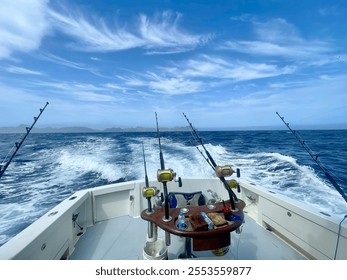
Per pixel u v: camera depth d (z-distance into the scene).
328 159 7.05
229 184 1.38
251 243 1.79
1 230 2.97
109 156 7.76
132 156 7.62
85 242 1.84
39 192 4.42
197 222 1.09
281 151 8.90
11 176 5.56
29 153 8.98
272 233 1.94
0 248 1.07
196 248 1.08
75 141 13.51
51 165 6.75
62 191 4.48
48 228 1.33
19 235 1.21
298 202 1.71
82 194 2.00
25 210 3.59
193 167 5.96
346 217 1.34
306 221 1.54
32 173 5.86
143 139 13.52
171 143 11.02
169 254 1.65
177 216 1.18
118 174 5.61
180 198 1.75
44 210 3.59
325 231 1.38
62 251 1.53
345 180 4.77
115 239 1.89
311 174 5.21
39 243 1.22
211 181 2.49
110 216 2.27
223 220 1.11
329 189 4.18
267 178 4.95
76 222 1.92
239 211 1.23
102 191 2.19
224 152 8.55
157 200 1.48
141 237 1.92
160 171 1.13
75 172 5.92
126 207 2.36
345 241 1.23
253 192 2.23
